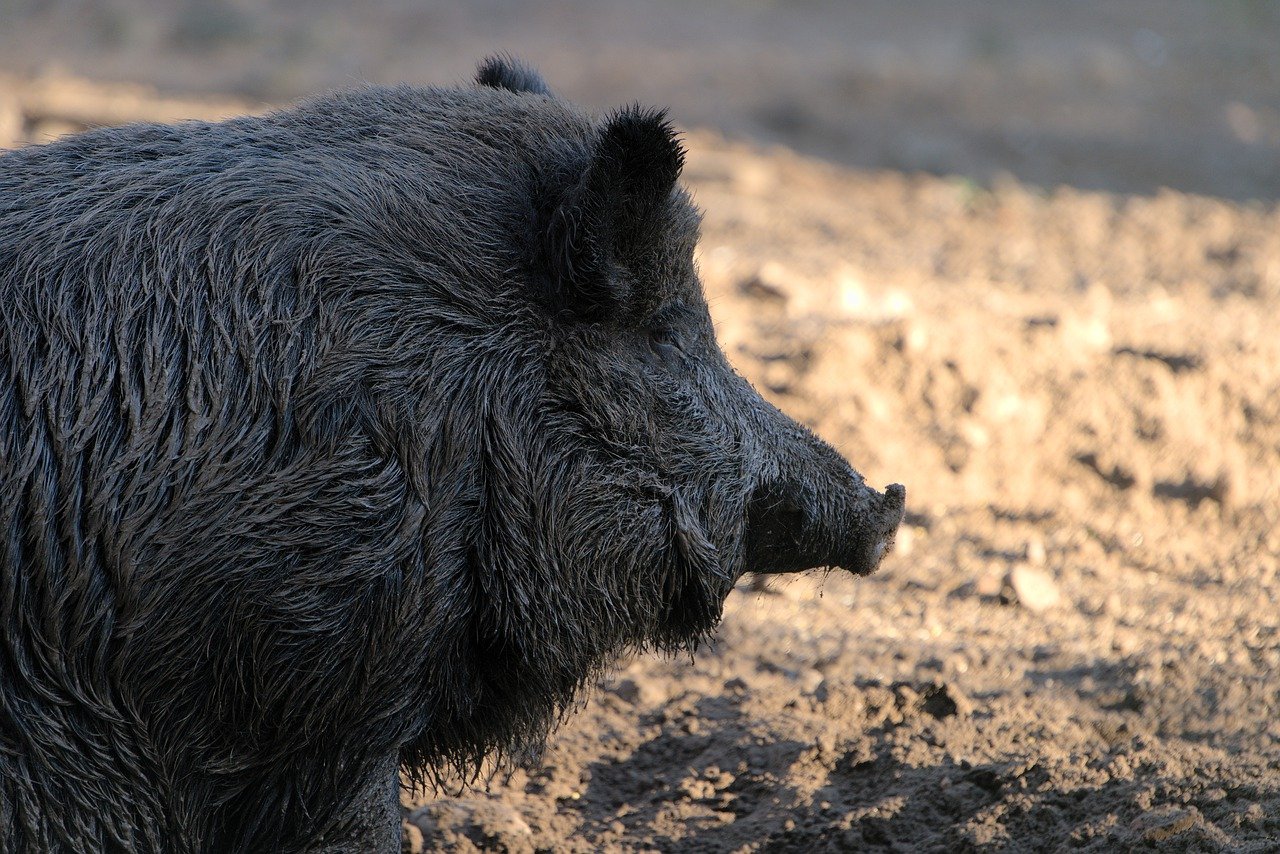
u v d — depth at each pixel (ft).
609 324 49.29
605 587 49.83
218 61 263.29
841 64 287.07
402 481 44.47
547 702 50.62
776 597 82.94
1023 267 162.71
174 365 43.14
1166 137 248.52
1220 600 80.02
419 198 47.55
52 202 45.01
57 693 42.32
